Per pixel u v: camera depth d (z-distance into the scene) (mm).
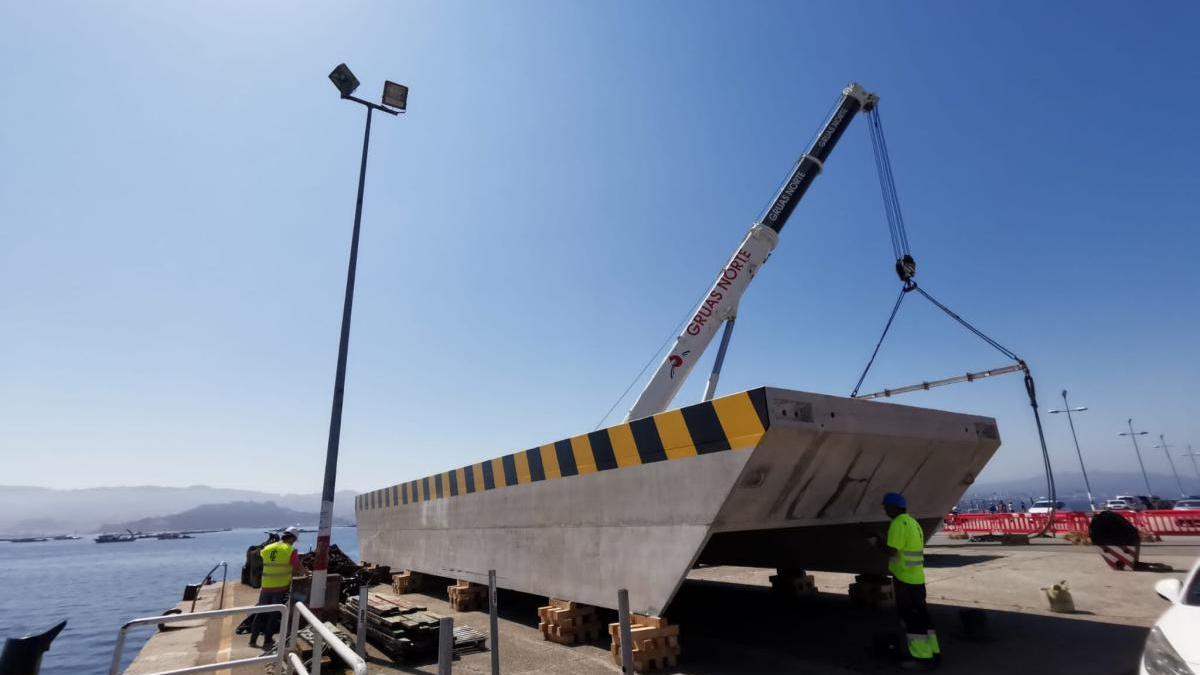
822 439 6070
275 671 5781
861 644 6812
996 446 8172
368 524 18516
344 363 10695
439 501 12398
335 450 10094
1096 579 10438
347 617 9398
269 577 8828
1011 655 6004
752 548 10570
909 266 18406
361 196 11805
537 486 8789
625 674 5207
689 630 8094
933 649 5770
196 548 154750
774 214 14750
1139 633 6613
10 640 3877
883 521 8180
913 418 7027
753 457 5684
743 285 13992
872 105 16688
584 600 7426
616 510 7176
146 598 40219
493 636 5484
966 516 23250
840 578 12500
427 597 12523
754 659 6387
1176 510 18422
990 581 10742
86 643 23453
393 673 6758
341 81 11836
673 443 6527
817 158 15586
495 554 9695
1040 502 40094
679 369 13047
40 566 84562
